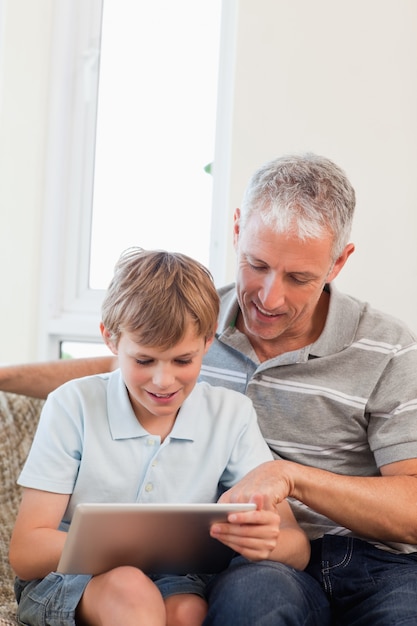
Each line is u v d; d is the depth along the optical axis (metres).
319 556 1.71
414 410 1.74
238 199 2.51
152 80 2.84
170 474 1.63
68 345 2.86
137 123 2.84
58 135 2.81
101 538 1.37
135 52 2.84
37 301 2.81
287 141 2.48
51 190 2.80
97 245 2.86
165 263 1.58
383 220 2.44
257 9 2.49
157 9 2.83
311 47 2.47
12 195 2.79
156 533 1.40
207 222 2.81
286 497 1.64
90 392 1.67
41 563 1.53
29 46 2.78
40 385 2.04
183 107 2.82
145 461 1.63
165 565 1.51
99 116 2.86
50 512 1.59
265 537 1.42
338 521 1.64
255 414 1.74
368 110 2.45
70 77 2.84
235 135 2.50
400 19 2.44
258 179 1.72
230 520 1.39
